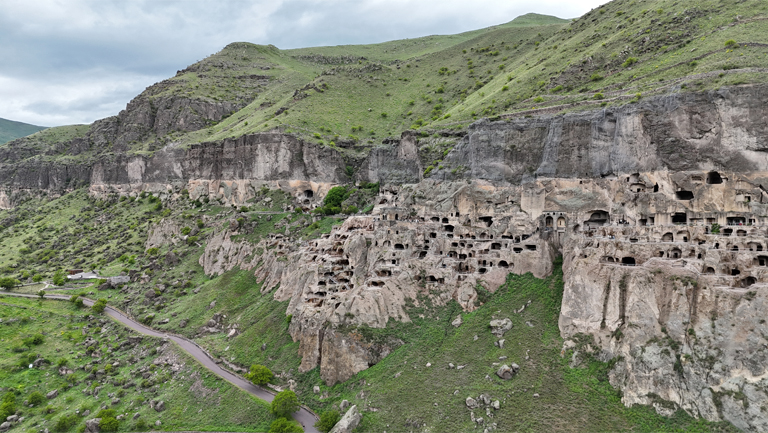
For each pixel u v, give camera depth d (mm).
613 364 66938
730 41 96125
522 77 143250
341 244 107750
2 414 83250
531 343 73625
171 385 88000
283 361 86500
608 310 71188
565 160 93500
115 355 102500
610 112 90312
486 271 89438
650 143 84188
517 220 94062
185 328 108188
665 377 62469
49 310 122000
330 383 78938
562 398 64812
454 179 106312
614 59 118938
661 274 68062
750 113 76000
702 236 74750
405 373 74375
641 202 83625
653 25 123625
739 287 64812
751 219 74562
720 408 58438
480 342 77062
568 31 171500
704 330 62938
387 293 86625
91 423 78188
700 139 79438
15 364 97375
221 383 84438
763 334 58688
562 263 85938
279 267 113812
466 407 66125
